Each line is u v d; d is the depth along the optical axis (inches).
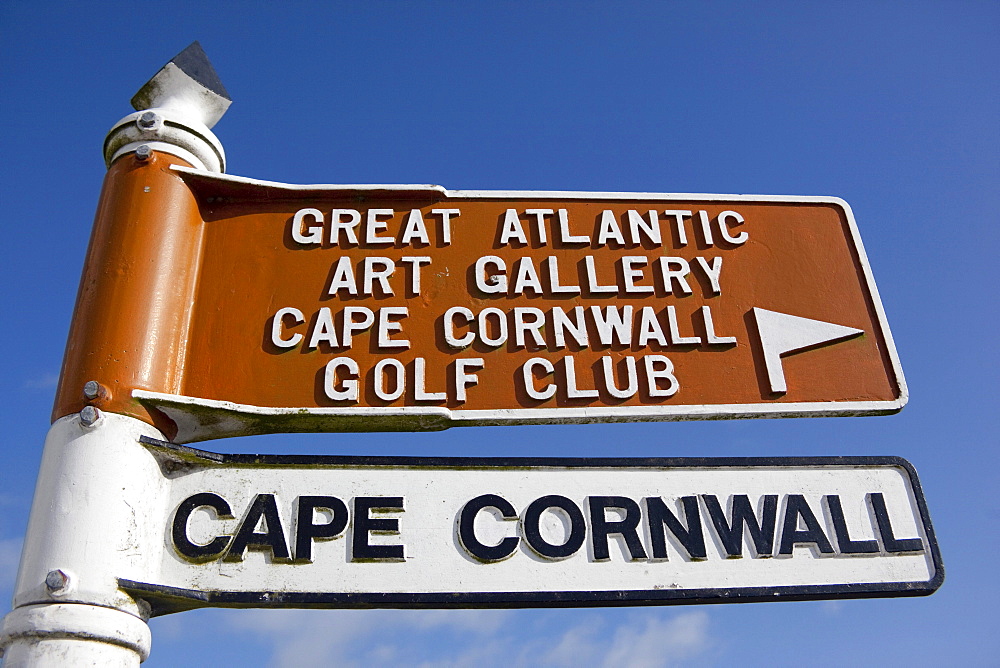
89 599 137.5
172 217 176.9
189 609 149.2
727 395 167.3
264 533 148.6
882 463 159.3
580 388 166.4
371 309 173.5
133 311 163.9
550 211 187.0
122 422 152.6
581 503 153.0
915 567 150.3
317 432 165.2
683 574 147.6
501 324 172.7
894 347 173.8
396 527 149.7
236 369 166.4
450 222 184.7
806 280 181.6
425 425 163.3
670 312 175.8
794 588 146.8
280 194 185.2
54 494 145.6
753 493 155.1
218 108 198.7
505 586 145.5
